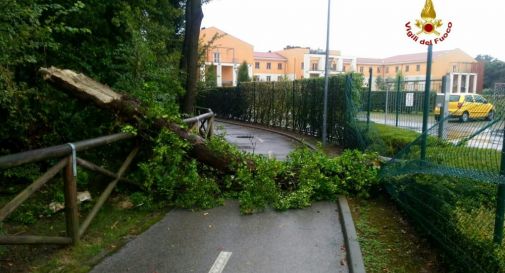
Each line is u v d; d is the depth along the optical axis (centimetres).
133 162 660
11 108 558
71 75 590
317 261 404
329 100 1402
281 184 643
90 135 726
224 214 554
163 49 1157
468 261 328
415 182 469
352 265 384
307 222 524
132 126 609
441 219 388
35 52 652
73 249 420
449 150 404
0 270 369
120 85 795
